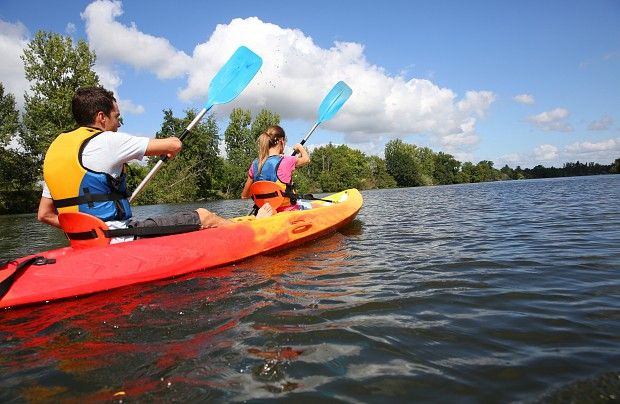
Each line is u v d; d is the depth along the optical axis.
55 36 21.58
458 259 3.01
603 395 1.17
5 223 11.95
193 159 28.72
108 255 2.56
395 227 5.07
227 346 1.57
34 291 2.24
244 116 35.47
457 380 1.29
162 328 1.79
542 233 4.13
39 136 21.89
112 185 2.67
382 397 1.21
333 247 3.71
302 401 1.20
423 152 59.97
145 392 1.27
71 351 1.59
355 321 1.80
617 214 5.39
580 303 1.95
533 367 1.35
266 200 4.09
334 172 44.22
